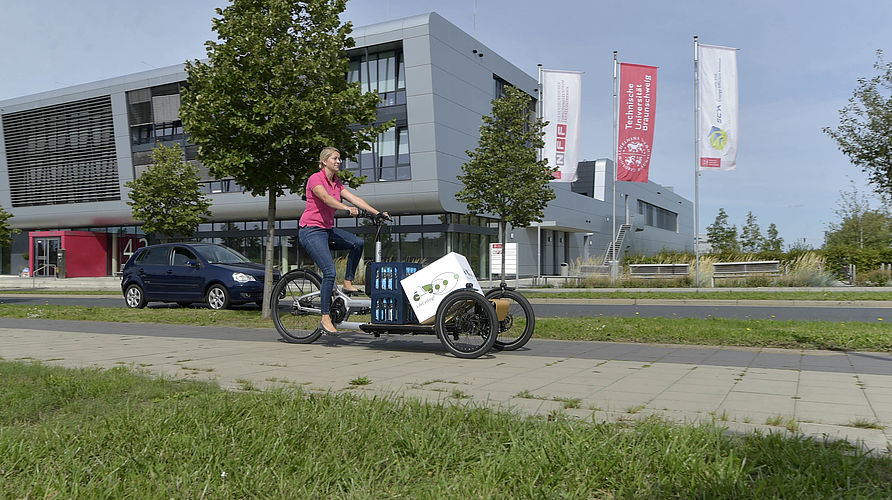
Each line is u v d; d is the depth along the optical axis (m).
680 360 6.19
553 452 2.78
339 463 2.72
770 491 2.32
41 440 3.08
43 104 38.69
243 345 7.46
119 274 39.97
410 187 28.31
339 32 11.49
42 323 10.97
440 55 27.95
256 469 2.61
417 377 5.14
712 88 21.14
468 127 30.09
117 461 2.73
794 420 3.52
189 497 2.38
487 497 2.31
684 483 2.42
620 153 23.02
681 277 23.53
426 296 6.59
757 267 22.81
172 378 4.96
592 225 46.06
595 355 6.57
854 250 25.39
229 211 33.25
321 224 7.00
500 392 4.47
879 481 2.46
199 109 10.79
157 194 28.19
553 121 25.72
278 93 11.02
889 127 16.20
